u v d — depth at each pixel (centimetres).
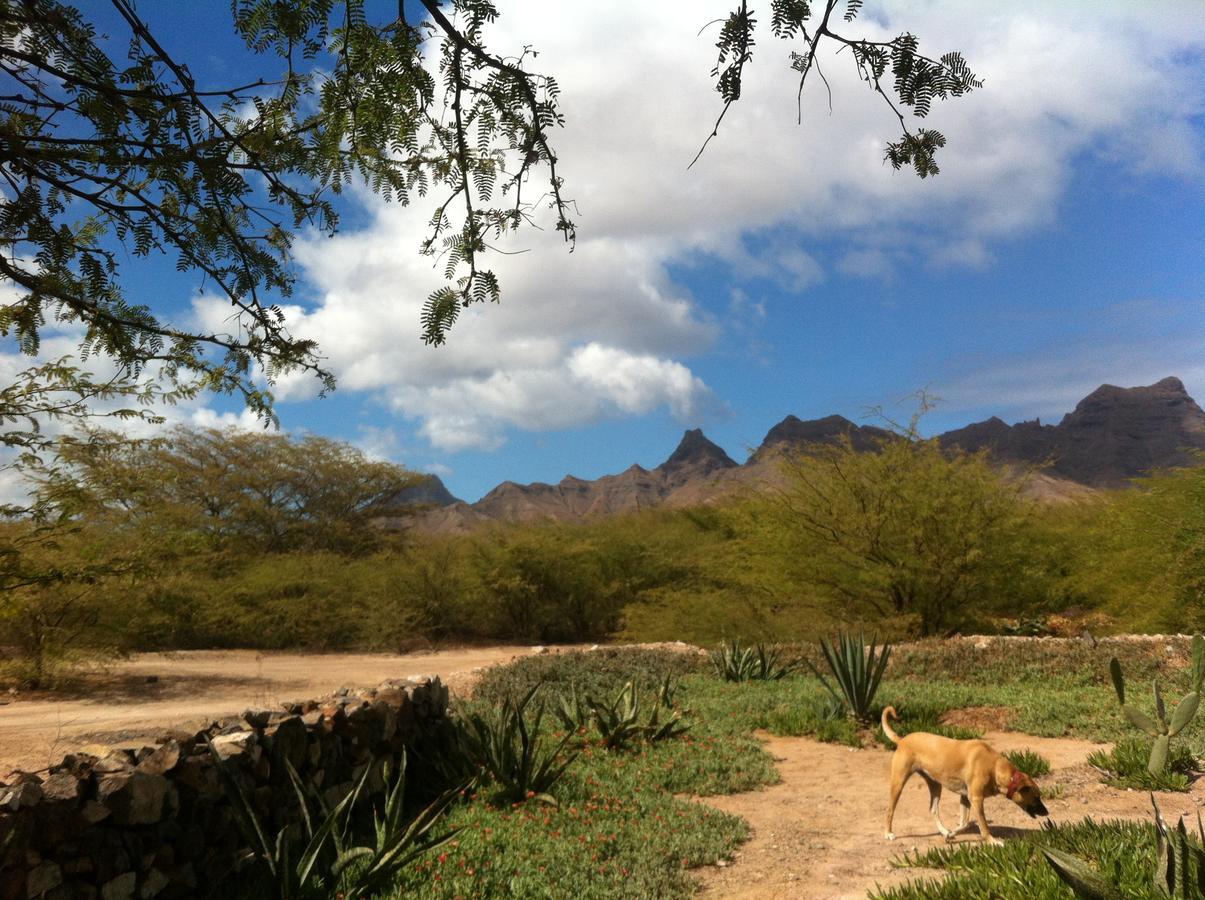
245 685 1486
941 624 1738
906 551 1708
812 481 1780
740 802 758
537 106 295
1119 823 529
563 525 2927
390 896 489
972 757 589
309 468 3538
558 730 1016
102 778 442
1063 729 988
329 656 2134
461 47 284
